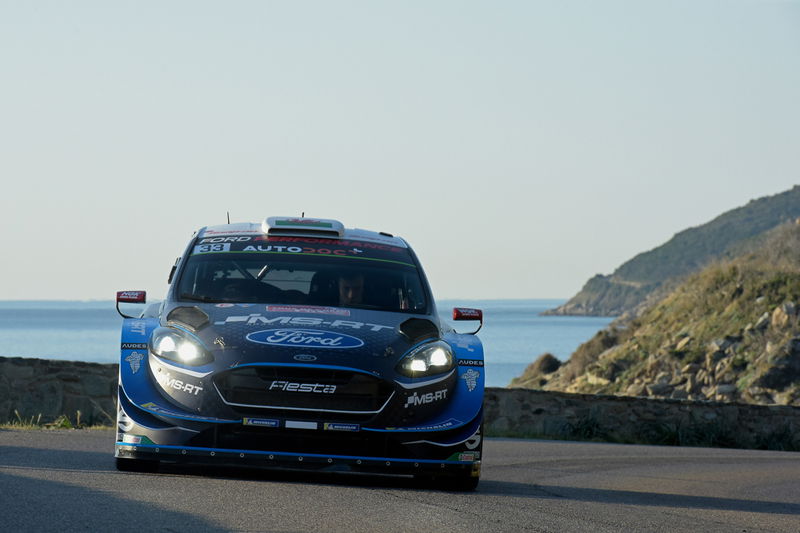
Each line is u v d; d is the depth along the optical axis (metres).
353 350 24.17
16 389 52.16
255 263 28.58
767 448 72.69
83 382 53.38
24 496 20.31
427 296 28.72
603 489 30.42
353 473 28.00
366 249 29.98
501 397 66.25
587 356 139.50
